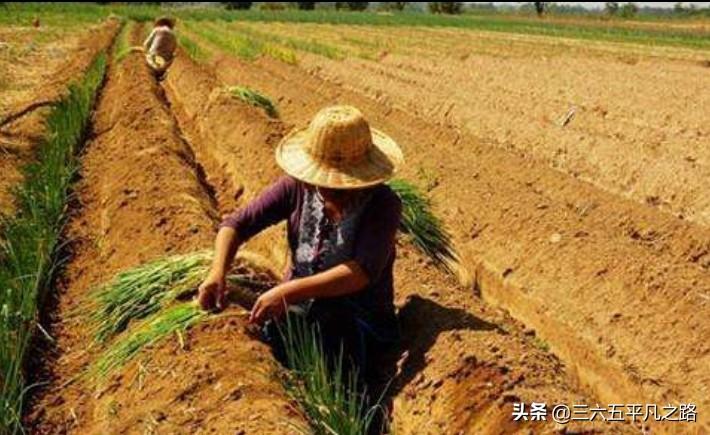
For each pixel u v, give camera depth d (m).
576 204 8.92
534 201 7.75
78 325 5.70
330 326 4.74
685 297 5.66
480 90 16.14
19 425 4.20
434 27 52.78
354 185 4.20
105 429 4.36
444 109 14.28
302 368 4.43
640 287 5.96
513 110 14.01
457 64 21.28
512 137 12.07
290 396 4.36
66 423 4.61
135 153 9.30
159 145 9.48
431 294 5.57
